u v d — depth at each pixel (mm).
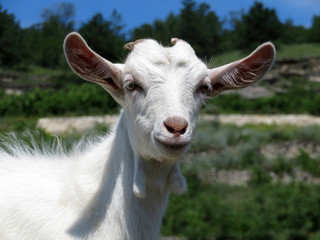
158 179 3131
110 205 3129
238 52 75312
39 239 3080
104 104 32469
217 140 21531
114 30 53250
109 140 3336
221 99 38562
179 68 3002
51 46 76688
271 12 78250
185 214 11383
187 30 61250
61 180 3336
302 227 10938
